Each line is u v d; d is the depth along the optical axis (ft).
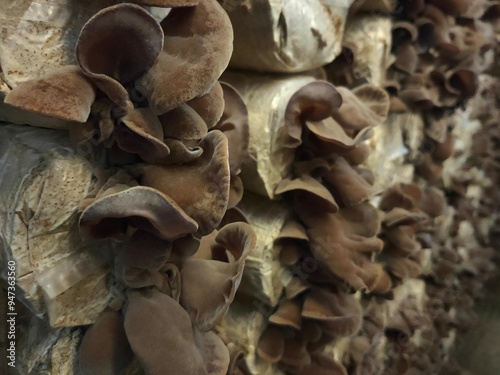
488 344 2.91
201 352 0.78
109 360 0.77
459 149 2.10
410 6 1.41
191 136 0.70
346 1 1.12
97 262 0.77
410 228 1.53
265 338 1.18
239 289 1.16
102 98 0.65
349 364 1.50
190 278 0.81
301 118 1.01
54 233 0.71
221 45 0.67
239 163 0.90
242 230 0.81
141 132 0.63
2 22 0.61
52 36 0.66
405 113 1.61
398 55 1.47
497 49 2.03
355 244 1.12
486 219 2.81
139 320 0.73
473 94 1.64
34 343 0.81
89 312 0.78
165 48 0.68
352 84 1.35
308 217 1.09
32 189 0.68
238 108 0.90
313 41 1.06
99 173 0.73
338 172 1.11
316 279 1.15
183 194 0.70
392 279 1.57
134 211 0.62
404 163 1.72
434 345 2.24
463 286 2.56
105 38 0.61
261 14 0.95
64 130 0.74
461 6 1.50
